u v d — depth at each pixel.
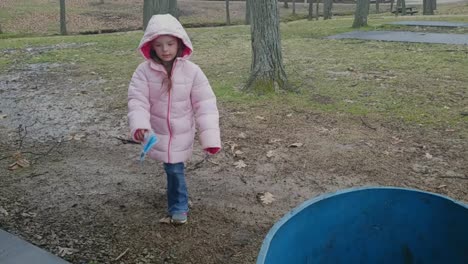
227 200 3.66
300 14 32.75
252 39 6.55
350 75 7.42
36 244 3.09
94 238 3.17
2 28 24.48
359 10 14.34
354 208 2.08
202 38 12.65
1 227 3.29
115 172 4.18
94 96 6.62
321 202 1.97
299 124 5.25
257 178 4.02
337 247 2.09
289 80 7.12
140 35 14.29
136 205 3.60
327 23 17.06
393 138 4.80
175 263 2.92
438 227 2.05
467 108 5.66
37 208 3.56
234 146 4.68
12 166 4.29
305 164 4.26
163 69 3.00
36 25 25.78
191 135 3.19
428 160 4.28
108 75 7.90
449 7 33.16
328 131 5.02
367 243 2.13
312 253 1.99
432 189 3.76
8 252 2.92
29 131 5.28
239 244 3.11
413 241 2.12
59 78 7.78
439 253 2.07
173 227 3.29
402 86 6.70
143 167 4.28
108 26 27.19
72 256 2.97
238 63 8.64
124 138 5.00
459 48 9.54
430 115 5.45
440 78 7.11
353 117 5.44
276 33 6.47
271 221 3.38
